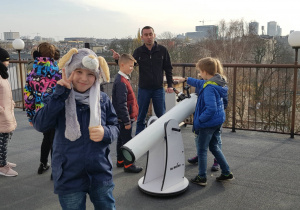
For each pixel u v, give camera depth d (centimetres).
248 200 293
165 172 303
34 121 181
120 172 363
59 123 182
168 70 462
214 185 326
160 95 456
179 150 315
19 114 675
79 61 175
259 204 286
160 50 446
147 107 458
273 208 278
